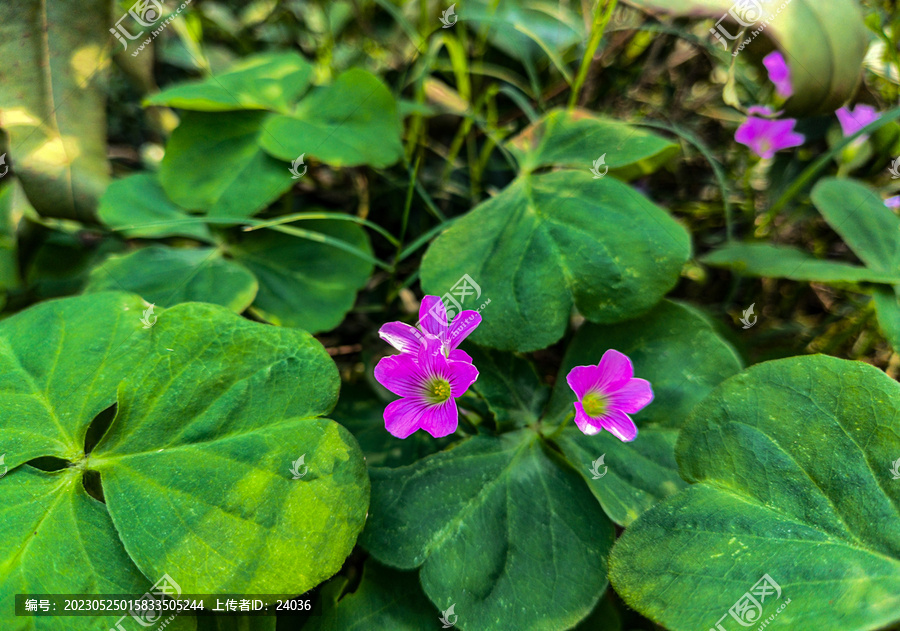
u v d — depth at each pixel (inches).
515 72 8.0
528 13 7.9
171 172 6.2
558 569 4.3
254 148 6.2
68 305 4.6
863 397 4.0
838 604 3.5
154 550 3.8
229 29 8.4
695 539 3.9
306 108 6.6
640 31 7.2
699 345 5.0
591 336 5.2
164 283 5.8
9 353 4.4
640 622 4.7
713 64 7.4
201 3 8.1
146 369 4.4
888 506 3.8
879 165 6.8
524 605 4.2
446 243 5.5
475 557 4.3
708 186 7.7
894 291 5.3
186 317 4.5
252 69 6.7
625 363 4.2
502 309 5.1
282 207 6.9
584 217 5.3
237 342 4.5
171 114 7.5
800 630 3.5
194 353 4.4
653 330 5.1
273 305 6.0
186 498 4.0
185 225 6.3
